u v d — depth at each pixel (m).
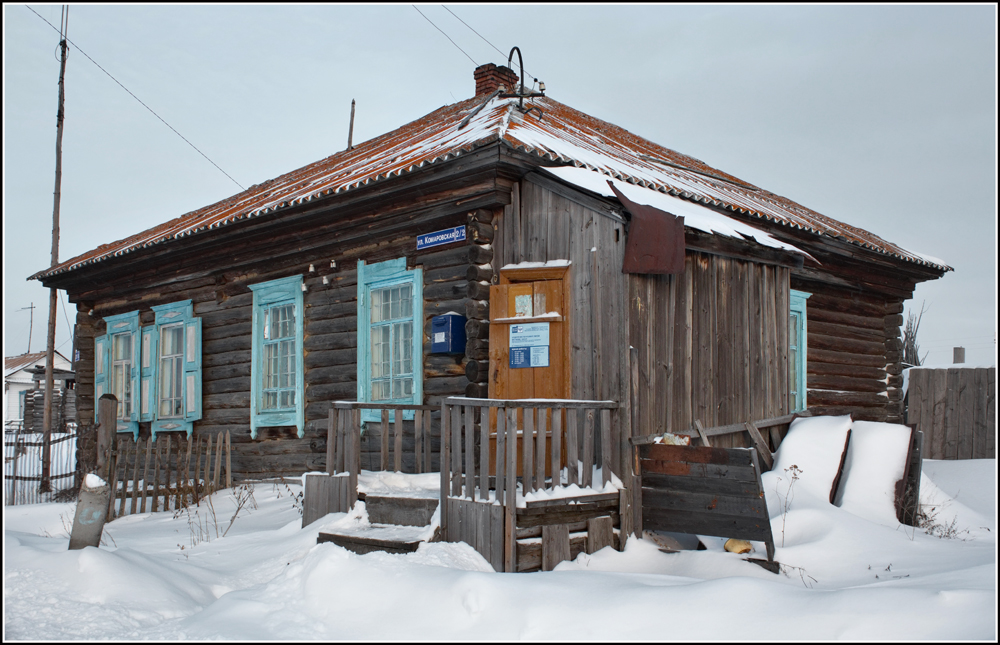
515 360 8.55
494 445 8.63
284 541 7.50
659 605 4.98
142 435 13.96
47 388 19.03
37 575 6.02
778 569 6.50
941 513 8.62
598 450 7.66
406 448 9.88
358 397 10.41
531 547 6.48
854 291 13.59
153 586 5.93
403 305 10.15
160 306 13.77
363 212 10.30
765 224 10.88
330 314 11.08
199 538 8.35
